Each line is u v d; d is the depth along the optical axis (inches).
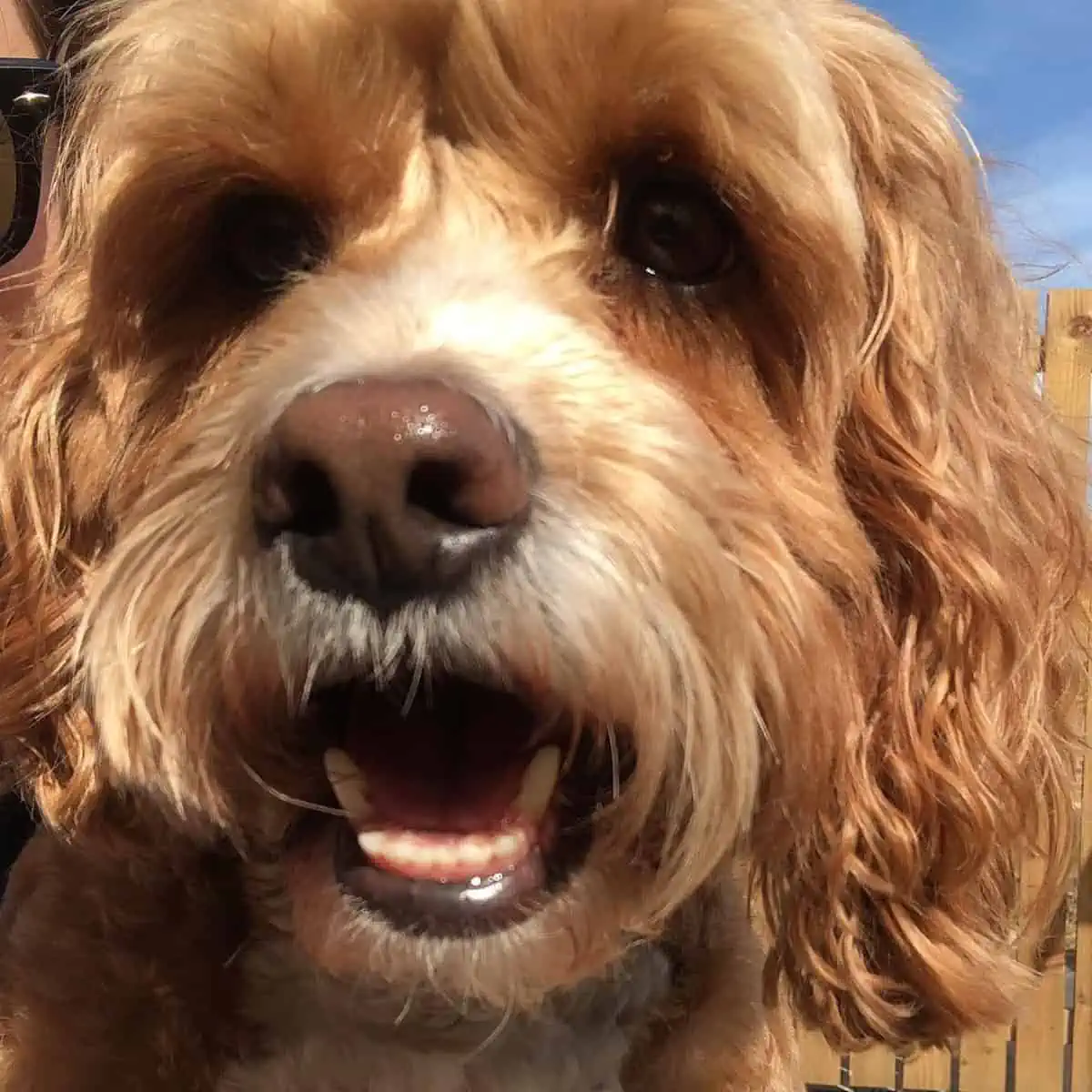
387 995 8.9
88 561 9.4
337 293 7.8
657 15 7.7
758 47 7.9
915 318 9.1
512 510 6.6
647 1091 9.3
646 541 6.9
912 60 9.9
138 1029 8.8
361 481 6.3
